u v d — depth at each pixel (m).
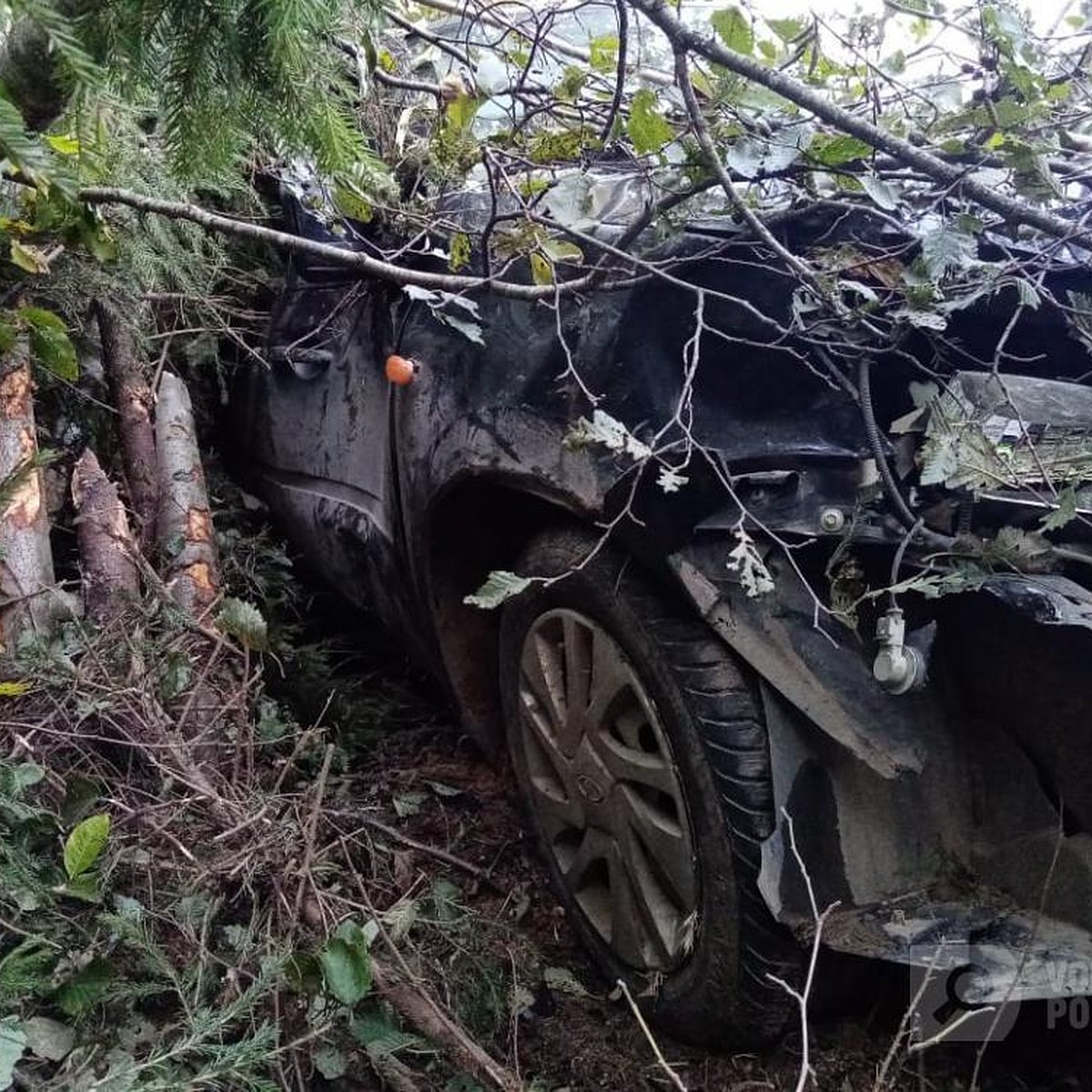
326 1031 1.74
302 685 2.97
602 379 1.97
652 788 2.07
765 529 1.74
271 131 1.63
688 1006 2.05
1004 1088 2.02
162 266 2.96
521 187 2.13
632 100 1.93
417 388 2.41
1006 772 1.78
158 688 2.21
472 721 2.64
